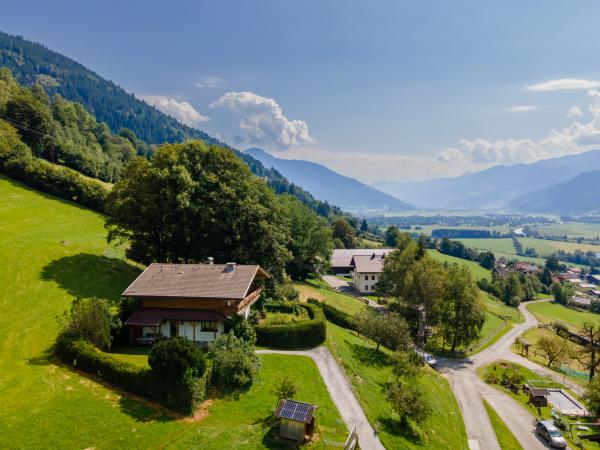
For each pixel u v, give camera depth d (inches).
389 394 1557.6
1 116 4601.4
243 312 1921.8
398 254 3804.1
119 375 1318.9
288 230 3016.7
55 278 2128.4
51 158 4827.8
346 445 1171.3
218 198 2496.3
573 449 1786.4
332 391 1562.5
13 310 1758.1
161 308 1795.0
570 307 6919.3
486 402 2222.0
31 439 1040.2
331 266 5511.8
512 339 3991.1
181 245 2578.7
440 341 3454.7
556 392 2516.0
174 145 2657.5
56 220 3093.0
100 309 1560.0
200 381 1286.9
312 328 1945.1
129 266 2620.6
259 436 1186.6
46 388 1263.5
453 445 1582.2
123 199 2485.2
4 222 2790.4
